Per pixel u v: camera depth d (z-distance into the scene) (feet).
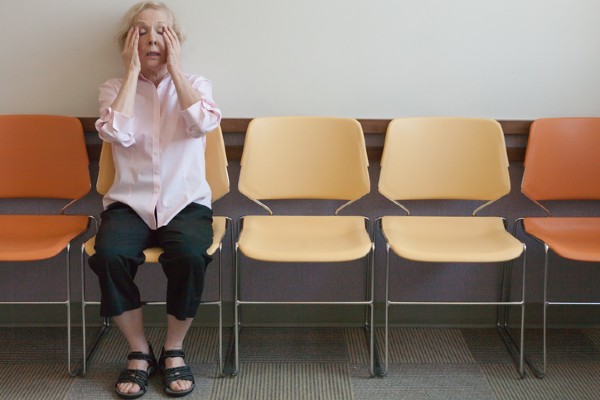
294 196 8.63
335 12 8.64
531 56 8.80
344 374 8.04
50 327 9.31
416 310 9.37
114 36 8.60
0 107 8.82
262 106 8.89
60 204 9.09
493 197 8.57
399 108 8.93
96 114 8.86
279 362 8.33
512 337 9.05
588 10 8.67
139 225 7.70
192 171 7.93
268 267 9.29
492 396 7.57
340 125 8.51
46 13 8.56
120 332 9.12
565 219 8.70
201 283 7.47
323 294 9.37
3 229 8.31
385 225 8.51
